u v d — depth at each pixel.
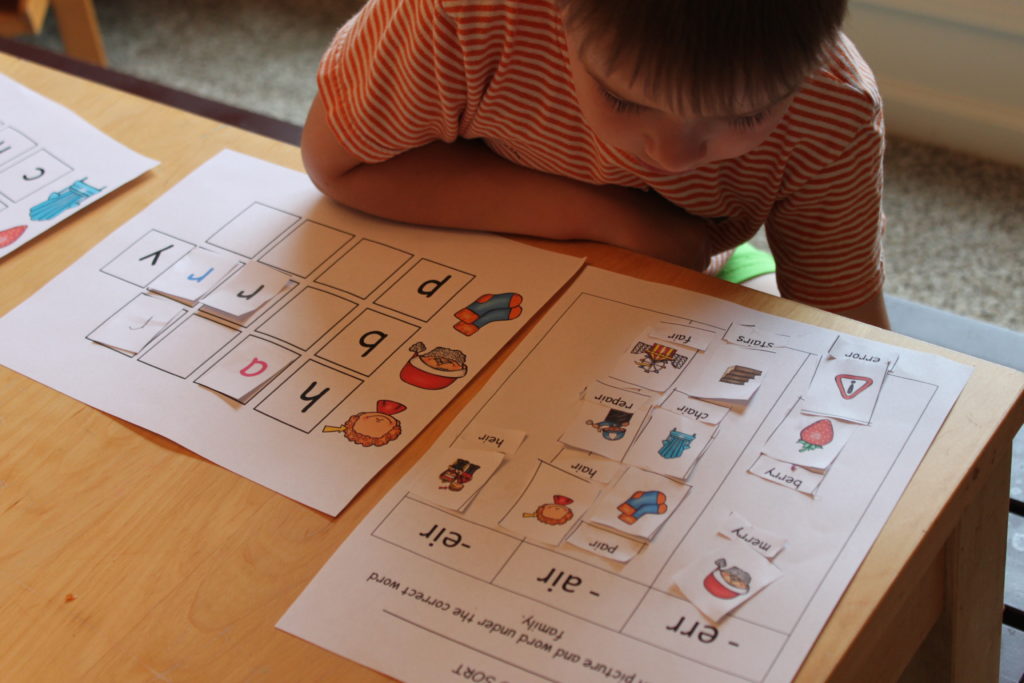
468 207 0.77
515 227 0.76
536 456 0.58
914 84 1.73
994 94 1.67
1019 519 0.85
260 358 0.67
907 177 1.73
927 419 0.56
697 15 0.48
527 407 0.62
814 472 0.55
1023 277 1.56
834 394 0.59
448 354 0.66
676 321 0.66
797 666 0.46
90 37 2.00
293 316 0.70
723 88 0.51
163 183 0.83
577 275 0.71
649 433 0.58
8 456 0.62
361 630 0.51
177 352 0.68
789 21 0.49
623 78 0.53
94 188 0.82
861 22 1.71
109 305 0.72
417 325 0.68
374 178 0.79
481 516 0.55
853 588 0.49
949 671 0.69
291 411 0.63
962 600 0.65
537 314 0.68
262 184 0.82
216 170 0.84
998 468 0.60
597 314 0.67
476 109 0.75
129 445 0.62
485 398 0.63
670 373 0.62
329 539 0.55
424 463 0.59
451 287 0.71
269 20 2.23
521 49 0.69
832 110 0.69
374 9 0.75
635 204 0.76
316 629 0.51
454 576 0.53
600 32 0.51
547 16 0.67
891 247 1.62
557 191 0.76
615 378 0.62
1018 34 1.55
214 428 0.62
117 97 0.92
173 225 0.79
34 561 0.56
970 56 1.64
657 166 0.64
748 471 0.55
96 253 0.77
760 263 1.01
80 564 0.55
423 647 0.50
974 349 0.92
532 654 0.49
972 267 1.58
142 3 2.31
